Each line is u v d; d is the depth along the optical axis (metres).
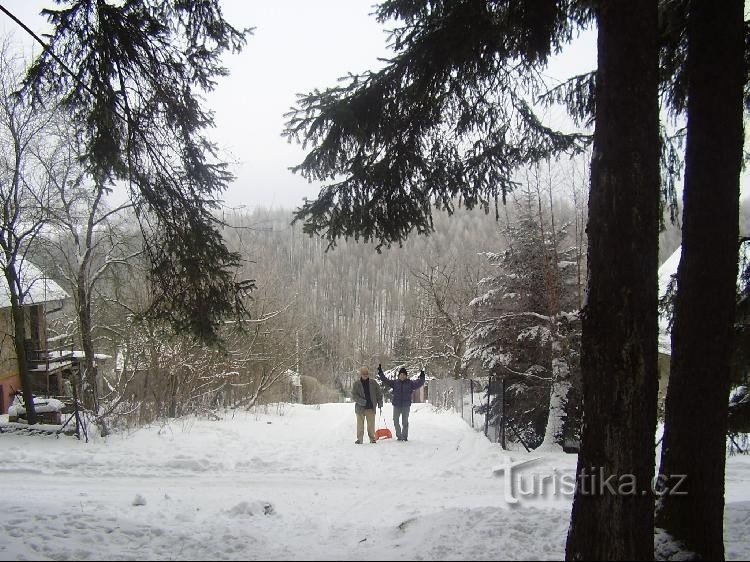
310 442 13.92
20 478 10.01
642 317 4.40
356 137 7.00
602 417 4.44
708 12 5.30
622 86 4.48
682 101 7.18
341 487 9.67
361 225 7.50
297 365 31.80
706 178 5.25
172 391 18.95
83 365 25.12
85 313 16.41
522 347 17.23
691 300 5.25
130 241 16.36
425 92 6.80
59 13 6.65
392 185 7.32
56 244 18.27
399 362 41.25
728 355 5.21
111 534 5.91
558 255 16.88
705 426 5.13
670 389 5.36
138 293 19.08
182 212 8.10
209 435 14.39
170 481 9.98
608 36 4.57
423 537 5.84
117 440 13.55
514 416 16.80
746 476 10.31
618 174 4.46
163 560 5.18
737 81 5.28
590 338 4.54
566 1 6.50
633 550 4.34
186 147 8.00
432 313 32.53
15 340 16.91
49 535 5.67
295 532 6.56
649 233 4.45
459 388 19.92
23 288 20.52
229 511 7.52
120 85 7.39
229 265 8.52
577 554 4.52
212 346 8.60
